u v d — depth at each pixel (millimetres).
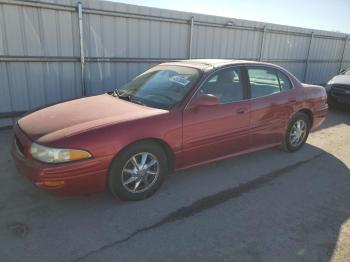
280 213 3307
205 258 2578
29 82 6082
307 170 4492
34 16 5793
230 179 4078
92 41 6574
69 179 2887
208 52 8773
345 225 3133
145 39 7336
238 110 4062
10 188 3594
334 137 6270
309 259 2617
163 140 3395
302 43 11898
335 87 8680
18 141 3260
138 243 2734
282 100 4656
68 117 3379
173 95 3740
